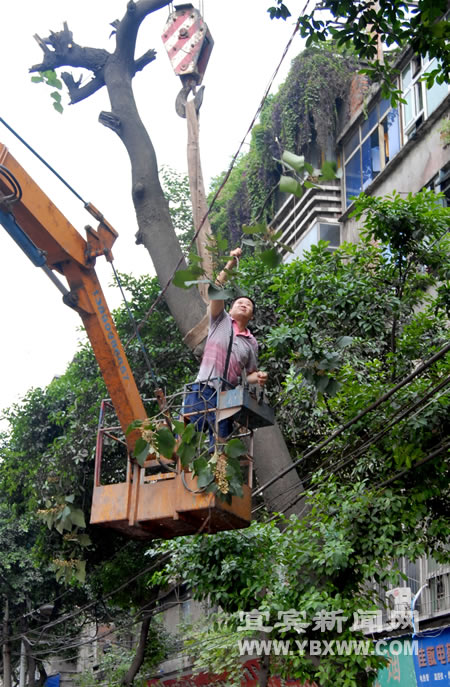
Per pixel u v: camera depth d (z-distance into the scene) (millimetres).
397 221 11180
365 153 20391
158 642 21969
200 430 7672
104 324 8672
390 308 11625
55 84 7785
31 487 17203
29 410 19156
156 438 7141
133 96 14047
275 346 10898
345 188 21281
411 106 18703
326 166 5605
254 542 10234
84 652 29953
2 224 7945
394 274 11859
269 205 22875
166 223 13742
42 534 17391
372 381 11359
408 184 18188
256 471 12328
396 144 19188
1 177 7680
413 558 9484
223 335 7871
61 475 16172
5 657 22406
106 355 8617
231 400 7445
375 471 10719
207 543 10211
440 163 17109
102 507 7973
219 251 6434
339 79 21359
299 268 12148
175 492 7645
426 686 14203
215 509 7461
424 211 11328
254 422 7965
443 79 9328
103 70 14016
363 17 9125
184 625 17469
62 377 20062
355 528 9852
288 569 9812
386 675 15086
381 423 10453
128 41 13891
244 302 8188
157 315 17391
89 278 8703
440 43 9031
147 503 7852
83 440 16562
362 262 12398
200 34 13305
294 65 21828
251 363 8023
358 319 11547
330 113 21297
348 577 10102
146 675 22328
